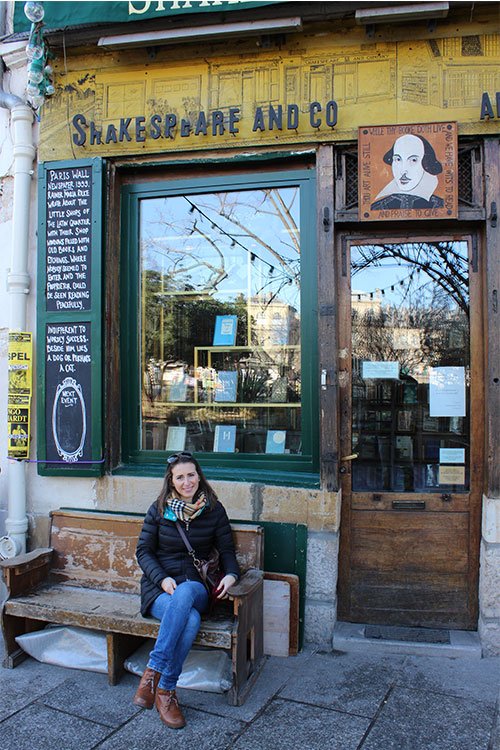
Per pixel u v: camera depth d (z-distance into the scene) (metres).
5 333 4.33
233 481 3.84
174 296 4.24
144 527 3.34
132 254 4.22
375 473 3.81
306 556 3.69
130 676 3.35
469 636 3.65
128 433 4.22
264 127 3.77
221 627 3.05
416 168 3.59
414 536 3.77
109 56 4.02
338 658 3.52
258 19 3.66
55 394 4.09
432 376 3.78
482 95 3.50
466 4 3.46
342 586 3.83
